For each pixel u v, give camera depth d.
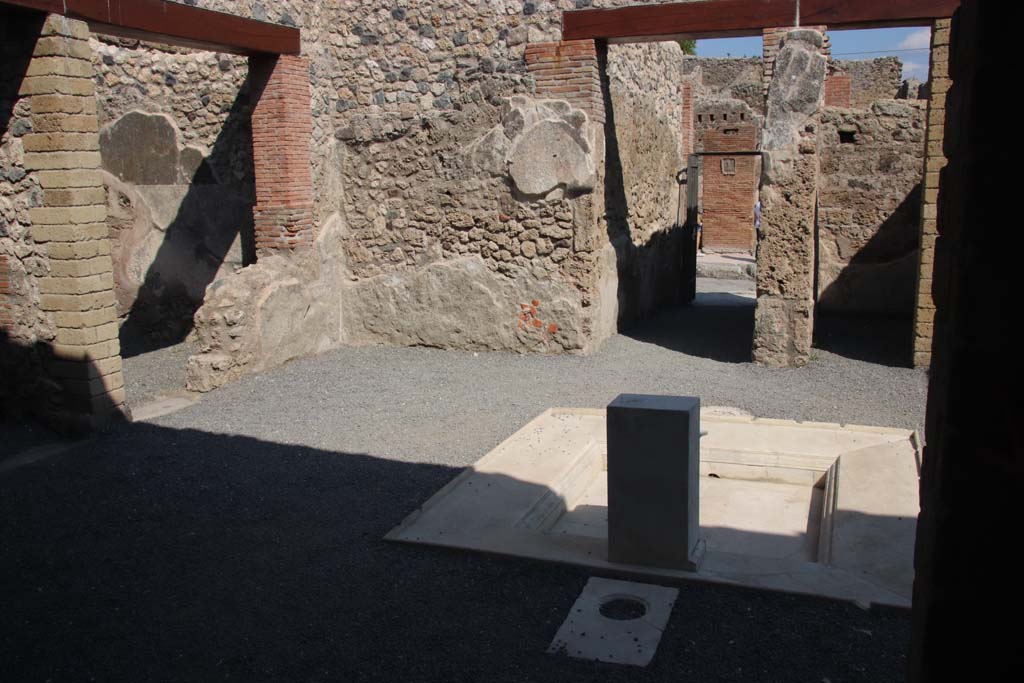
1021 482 1.25
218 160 9.31
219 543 4.50
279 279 8.42
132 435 6.38
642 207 10.59
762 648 3.33
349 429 6.49
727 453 5.68
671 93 11.85
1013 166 1.21
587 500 5.42
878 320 10.62
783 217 7.89
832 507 4.71
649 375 7.90
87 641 3.57
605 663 3.27
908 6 7.23
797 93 7.66
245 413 6.94
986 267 1.24
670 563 3.96
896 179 10.40
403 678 3.24
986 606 1.30
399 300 9.28
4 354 6.58
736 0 7.64
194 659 3.42
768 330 8.14
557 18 8.14
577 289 8.59
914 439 5.65
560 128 8.30
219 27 7.39
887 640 3.36
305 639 3.54
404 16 8.73
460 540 4.36
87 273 6.20
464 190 8.82
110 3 6.29
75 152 6.02
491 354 8.95
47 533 4.68
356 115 9.08
